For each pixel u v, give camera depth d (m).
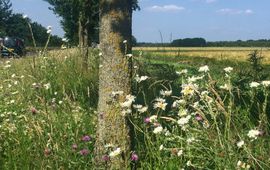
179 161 5.00
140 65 10.68
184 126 5.01
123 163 5.28
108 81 5.54
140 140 5.75
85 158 5.44
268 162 4.39
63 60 12.01
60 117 6.49
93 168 5.34
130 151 5.44
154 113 7.11
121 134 5.45
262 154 4.50
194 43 104.62
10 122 6.28
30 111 6.21
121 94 5.50
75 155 5.38
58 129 5.98
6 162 5.36
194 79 5.66
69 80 9.98
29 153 5.41
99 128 5.55
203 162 4.86
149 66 11.82
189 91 5.31
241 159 4.43
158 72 11.40
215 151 4.56
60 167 5.14
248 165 4.33
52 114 6.42
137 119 5.71
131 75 5.61
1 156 5.69
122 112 5.33
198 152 5.03
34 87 7.80
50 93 8.48
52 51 12.95
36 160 5.20
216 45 120.56
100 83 5.61
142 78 6.38
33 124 5.61
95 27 26.61
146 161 5.20
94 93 8.99
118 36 5.54
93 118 6.96
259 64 10.51
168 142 5.36
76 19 32.97
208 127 4.94
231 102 4.87
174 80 10.46
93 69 11.95
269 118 6.11
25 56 12.15
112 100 5.49
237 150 4.49
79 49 12.73
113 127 5.46
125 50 5.55
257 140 4.68
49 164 5.16
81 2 18.59
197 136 4.96
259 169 4.44
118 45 5.53
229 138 4.50
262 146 4.59
